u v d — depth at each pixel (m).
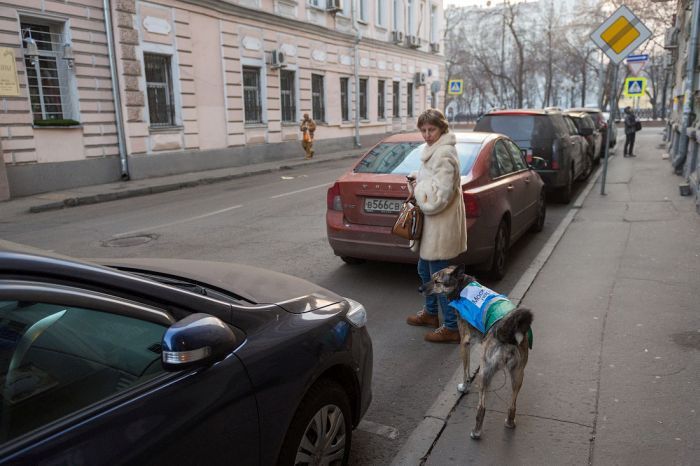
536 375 3.93
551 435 3.22
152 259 3.42
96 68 14.97
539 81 82.12
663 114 47.06
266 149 21.45
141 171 16.34
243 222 9.79
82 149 14.82
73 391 1.78
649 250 6.88
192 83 17.86
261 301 2.65
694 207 9.09
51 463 1.58
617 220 8.70
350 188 5.86
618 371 3.92
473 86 62.56
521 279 5.99
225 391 2.08
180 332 1.91
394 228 4.43
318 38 24.25
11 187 13.23
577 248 7.20
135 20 15.70
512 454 3.07
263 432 2.22
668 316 4.83
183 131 17.69
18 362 1.69
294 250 7.66
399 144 6.43
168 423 1.88
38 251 1.92
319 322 2.69
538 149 10.15
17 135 13.27
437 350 4.49
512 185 6.57
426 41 35.38
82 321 1.87
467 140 6.44
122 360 1.92
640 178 13.04
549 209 10.38
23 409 1.66
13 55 12.89
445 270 3.64
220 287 2.75
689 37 13.52
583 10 45.41
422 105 35.50
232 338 2.06
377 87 29.95
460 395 3.70
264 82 21.16
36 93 13.86
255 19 20.27
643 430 3.22
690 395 3.56
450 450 3.13
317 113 25.17
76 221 10.54
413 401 3.74
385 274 6.48
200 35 18.00
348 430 2.81
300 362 2.44
